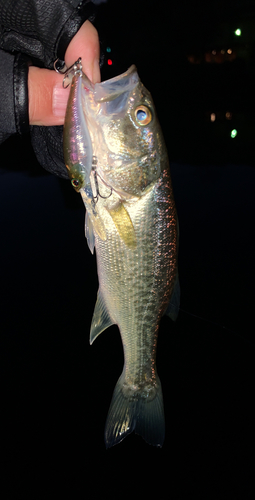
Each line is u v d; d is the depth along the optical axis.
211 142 1.89
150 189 0.32
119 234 0.32
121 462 0.52
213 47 3.59
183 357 0.65
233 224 1.05
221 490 0.49
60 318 0.72
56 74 0.28
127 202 0.32
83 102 0.29
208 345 0.68
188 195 1.24
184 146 1.83
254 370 0.63
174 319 0.38
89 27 0.28
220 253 0.92
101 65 0.34
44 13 0.27
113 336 0.68
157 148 0.31
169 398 0.59
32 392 0.59
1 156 1.51
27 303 0.75
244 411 0.58
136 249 0.33
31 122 0.29
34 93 0.28
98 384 0.60
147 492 0.49
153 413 0.40
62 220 1.05
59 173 0.37
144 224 0.32
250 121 2.25
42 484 0.49
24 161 1.47
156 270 0.34
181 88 3.03
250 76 3.34
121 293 0.35
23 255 0.90
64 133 0.27
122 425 0.39
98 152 0.30
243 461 0.52
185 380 0.62
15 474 0.50
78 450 0.52
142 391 0.40
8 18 0.28
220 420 0.57
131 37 3.27
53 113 0.29
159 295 0.36
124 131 0.30
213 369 0.64
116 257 0.33
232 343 0.68
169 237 0.34
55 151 0.35
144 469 0.51
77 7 0.28
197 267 0.87
